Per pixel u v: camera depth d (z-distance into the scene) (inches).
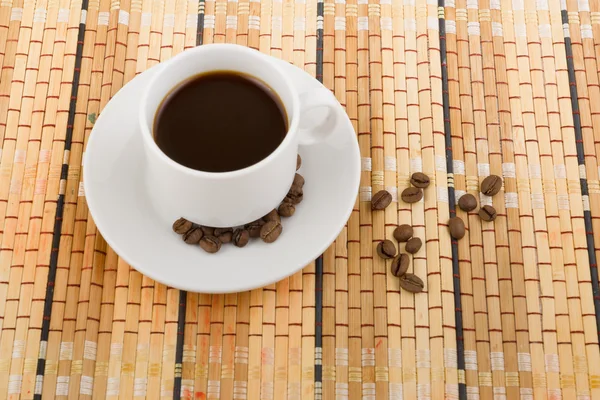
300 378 18.0
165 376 17.8
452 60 19.9
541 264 18.6
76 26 19.6
